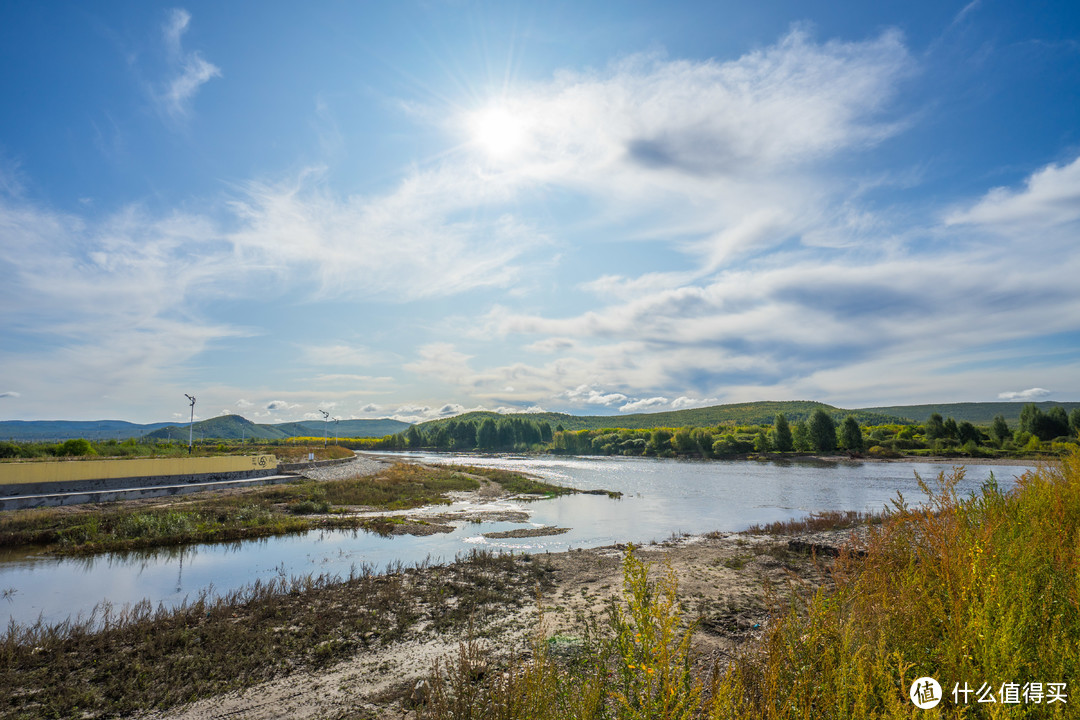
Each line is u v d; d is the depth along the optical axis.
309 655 10.54
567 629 11.31
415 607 13.48
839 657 4.23
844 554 6.73
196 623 12.30
